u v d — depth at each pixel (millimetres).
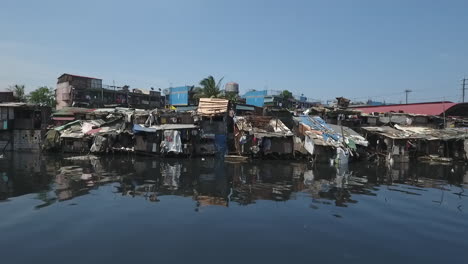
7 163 25688
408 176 21953
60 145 33344
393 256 8523
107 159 28828
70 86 57531
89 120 36188
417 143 32906
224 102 34156
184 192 15766
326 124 32469
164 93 69250
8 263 7770
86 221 10984
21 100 57156
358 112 37219
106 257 8164
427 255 8617
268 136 28516
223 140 34250
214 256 8320
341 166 26188
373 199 14812
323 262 8094
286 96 68438
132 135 31609
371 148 32625
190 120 33531
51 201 13617
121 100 64125
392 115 39312
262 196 15133
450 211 12914
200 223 10969
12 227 10273
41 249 8602
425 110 45281
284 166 25766
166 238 9523
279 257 8336
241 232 10148
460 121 40719
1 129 34406
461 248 9109
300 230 10414
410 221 11531
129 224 10742
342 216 12023
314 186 17672
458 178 21484
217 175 20969
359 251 8820
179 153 30453
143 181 18438
